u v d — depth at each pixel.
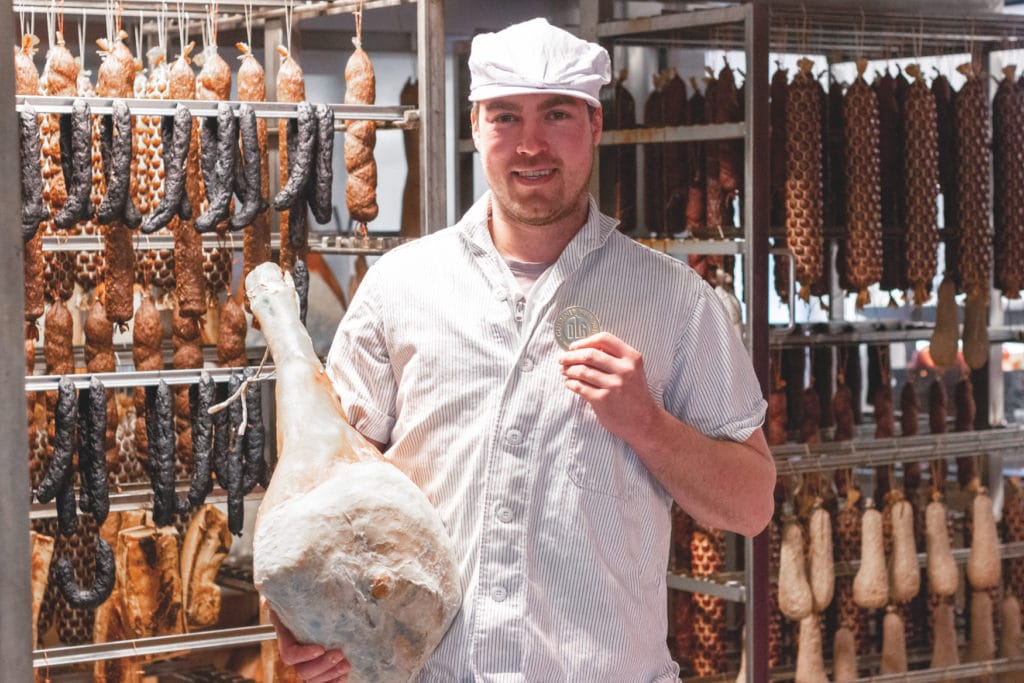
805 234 4.50
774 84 4.52
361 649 2.05
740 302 4.71
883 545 4.75
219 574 4.61
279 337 2.19
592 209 2.25
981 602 4.96
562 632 2.18
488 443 2.18
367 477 2.06
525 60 2.05
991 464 5.44
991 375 5.38
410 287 2.27
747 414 2.29
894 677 4.75
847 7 4.61
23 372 2.07
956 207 4.87
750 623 4.27
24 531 2.08
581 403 2.18
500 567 2.17
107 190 3.36
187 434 3.90
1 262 2.04
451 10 5.07
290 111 3.56
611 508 2.18
